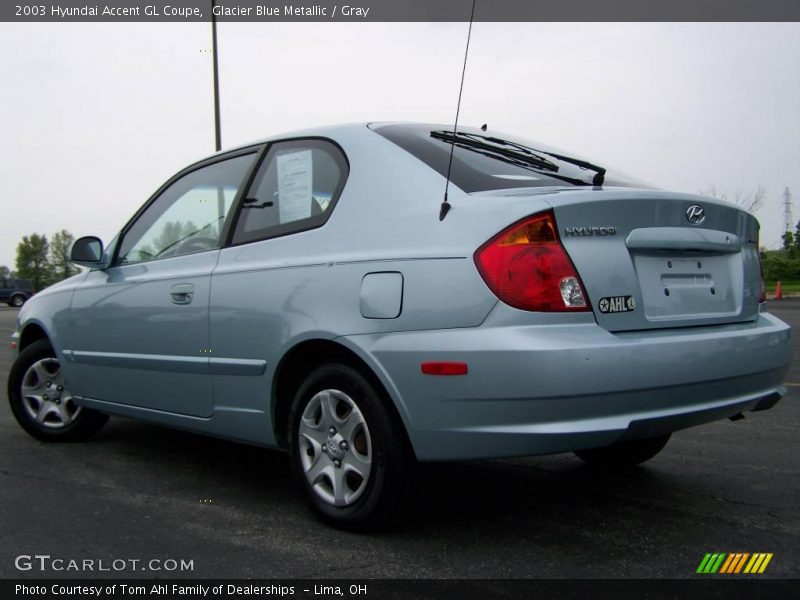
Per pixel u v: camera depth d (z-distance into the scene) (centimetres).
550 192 290
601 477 397
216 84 1631
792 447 461
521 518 331
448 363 270
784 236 5625
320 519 323
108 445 480
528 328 263
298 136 366
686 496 363
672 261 303
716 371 289
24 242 8969
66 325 461
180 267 389
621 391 265
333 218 326
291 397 343
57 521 332
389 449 293
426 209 296
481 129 408
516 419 263
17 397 492
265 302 334
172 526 324
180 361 378
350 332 299
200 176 414
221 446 477
